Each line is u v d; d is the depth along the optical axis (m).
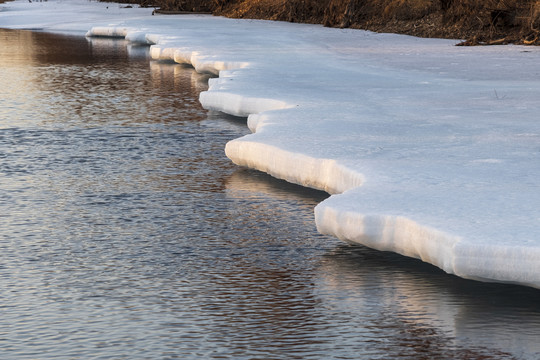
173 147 21.05
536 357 9.88
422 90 24.12
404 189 13.20
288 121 19.25
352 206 12.48
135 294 11.92
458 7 44.78
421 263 12.76
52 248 13.92
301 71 28.72
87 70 36.81
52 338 10.56
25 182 18.05
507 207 12.02
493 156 15.32
